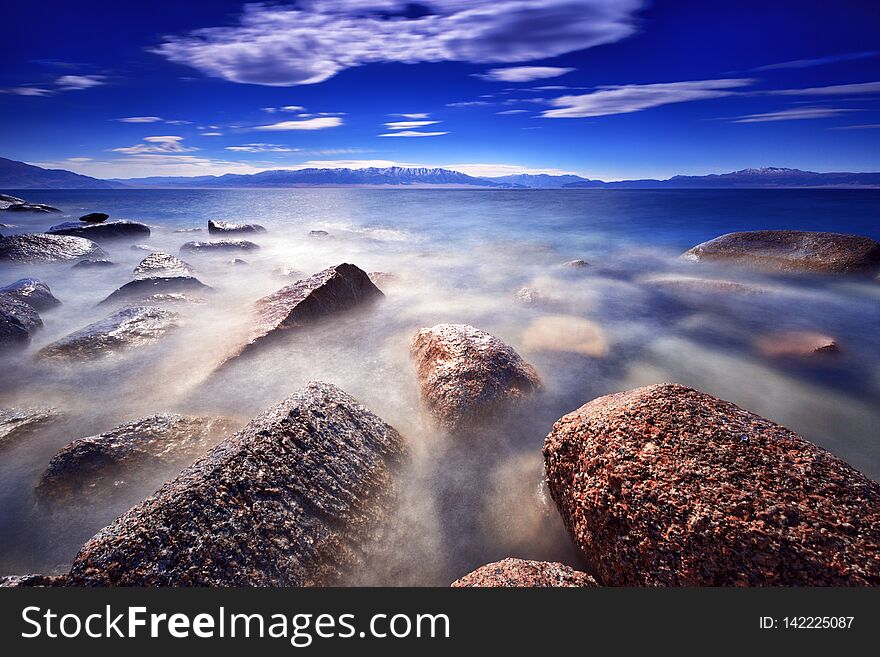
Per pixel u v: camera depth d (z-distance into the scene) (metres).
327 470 4.23
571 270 17.14
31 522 4.60
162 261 14.30
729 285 13.52
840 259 14.15
